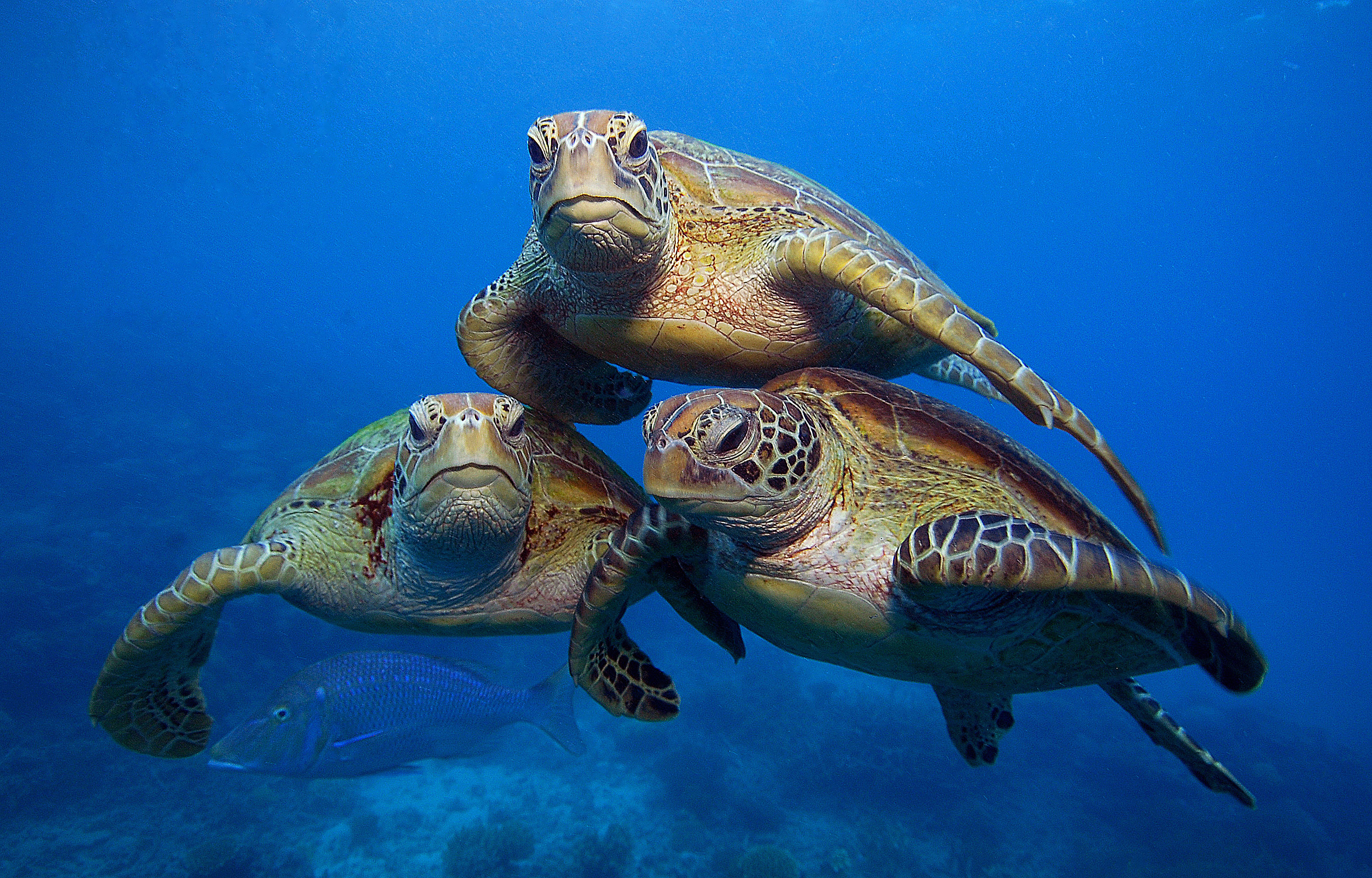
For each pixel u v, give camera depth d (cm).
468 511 290
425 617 355
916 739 1886
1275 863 1515
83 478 2414
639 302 357
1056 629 269
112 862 1149
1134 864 1511
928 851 1508
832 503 282
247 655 1609
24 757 1252
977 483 292
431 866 1300
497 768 1631
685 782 1600
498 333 394
